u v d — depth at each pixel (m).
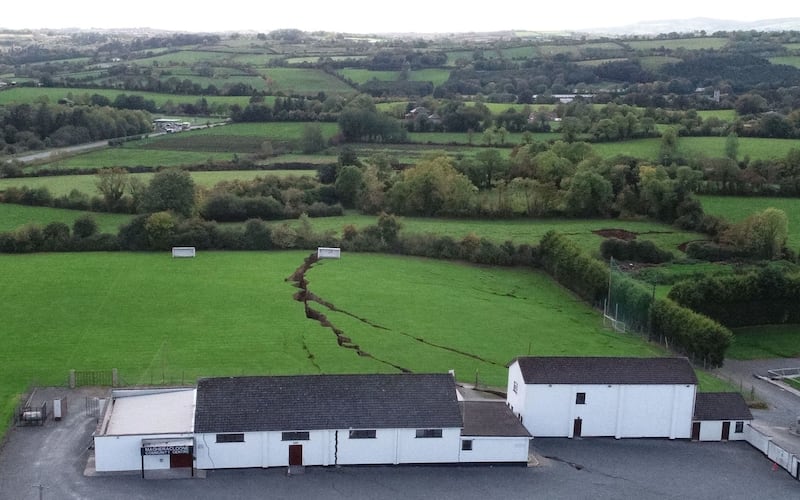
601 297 112.38
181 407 67.44
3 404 71.81
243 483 60.72
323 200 160.62
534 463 66.19
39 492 57.34
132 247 129.38
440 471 64.25
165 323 95.25
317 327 95.25
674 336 96.12
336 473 63.19
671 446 71.19
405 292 111.94
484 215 157.25
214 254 128.75
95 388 76.00
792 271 121.50
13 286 107.50
